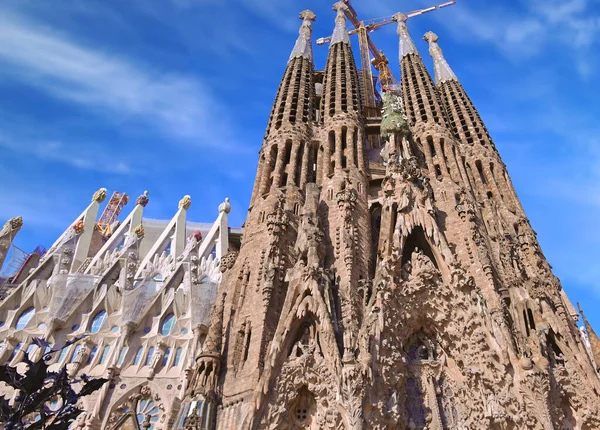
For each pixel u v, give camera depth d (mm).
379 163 57281
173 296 52000
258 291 36875
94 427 40469
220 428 29922
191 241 72062
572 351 35594
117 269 56219
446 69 73000
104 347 47844
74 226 79875
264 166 49719
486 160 55375
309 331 33625
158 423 41000
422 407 34719
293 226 42969
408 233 40000
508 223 48469
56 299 51875
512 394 32094
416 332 38219
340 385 29922
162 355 46531
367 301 37031
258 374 31516
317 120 60062
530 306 37781
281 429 29609
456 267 37656
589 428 32719
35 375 19047
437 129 55969
